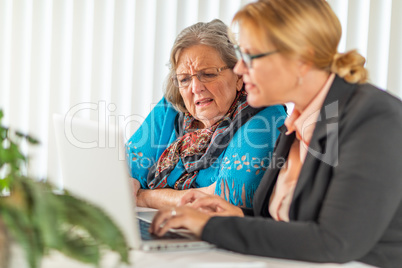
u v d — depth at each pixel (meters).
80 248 0.89
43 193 0.91
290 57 1.29
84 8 2.98
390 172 1.19
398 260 1.30
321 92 1.37
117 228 0.95
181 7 2.86
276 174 1.57
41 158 3.06
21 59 3.09
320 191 1.32
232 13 2.79
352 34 2.72
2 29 3.10
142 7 2.91
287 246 1.18
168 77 2.27
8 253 0.89
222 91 2.08
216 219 1.25
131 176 2.25
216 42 2.06
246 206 1.94
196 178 2.12
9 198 0.92
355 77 1.35
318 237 1.17
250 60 1.33
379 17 2.70
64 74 3.03
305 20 1.29
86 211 0.94
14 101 3.10
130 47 2.95
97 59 2.98
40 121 3.08
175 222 1.27
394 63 2.70
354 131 1.26
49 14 3.03
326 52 1.33
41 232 0.89
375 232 1.18
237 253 1.22
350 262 1.21
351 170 1.21
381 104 1.27
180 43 2.10
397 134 1.23
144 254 1.19
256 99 1.38
